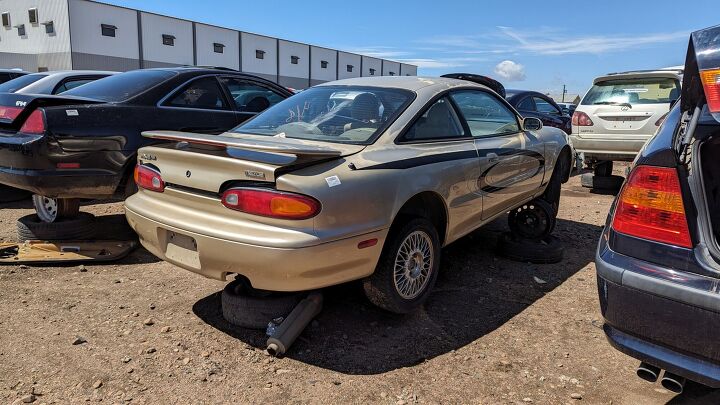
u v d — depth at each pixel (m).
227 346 2.99
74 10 34.28
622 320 2.13
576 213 6.49
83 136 4.17
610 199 7.45
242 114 5.57
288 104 3.88
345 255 2.76
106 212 5.83
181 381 2.63
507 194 4.20
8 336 3.01
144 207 3.17
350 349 2.99
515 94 9.64
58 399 2.45
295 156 2.74
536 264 4.50
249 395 2.53
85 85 5.17
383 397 2.54
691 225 1.97
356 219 2.78
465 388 2.63
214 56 43.19
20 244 4.38
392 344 3.06
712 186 2.16
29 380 2.59
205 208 2.90
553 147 4.96
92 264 4.21
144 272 4.09
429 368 2.81
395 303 3.18
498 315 3.47
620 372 2.79
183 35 40.75
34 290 3.67
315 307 3.18
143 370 2.71
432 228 3.38
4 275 3.90
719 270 1.87
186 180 2.96
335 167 2.79
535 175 4.62
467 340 3.13
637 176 2.15
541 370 2.80
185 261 2.96
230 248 2.69
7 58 36.09
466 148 3.69
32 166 3.98
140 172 3.30
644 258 2.07
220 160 2.77
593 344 3.09
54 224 4.36
